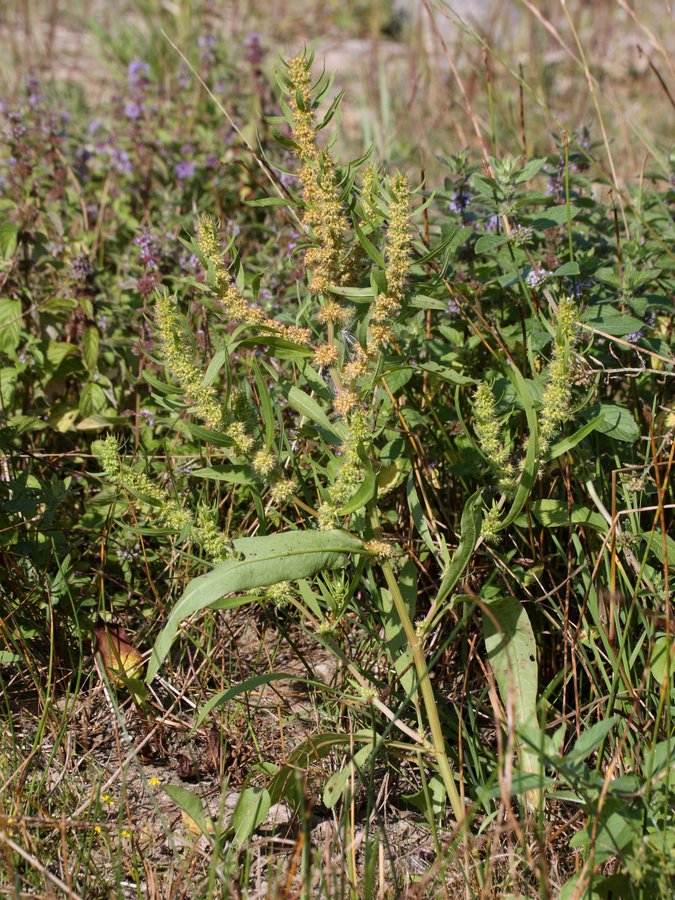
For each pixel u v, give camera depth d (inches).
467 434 97.2
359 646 108.4
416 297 89.8
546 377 101.3
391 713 92.3
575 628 102.4
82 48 342.0
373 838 92.8
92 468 132.6
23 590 111.2
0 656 106.6
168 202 168.1
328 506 90.4
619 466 106.3
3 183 183.9
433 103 285.7
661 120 284.7
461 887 87.3
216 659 113.2
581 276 120.4
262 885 87.4
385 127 238.4
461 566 87.9
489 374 109.7
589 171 155.8
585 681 104.1
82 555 118.0
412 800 93.6
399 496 117.8
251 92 220.8
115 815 94.7
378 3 393.7
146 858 89.6
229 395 86.8
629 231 132.7
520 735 79.9
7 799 91.0
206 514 92.4
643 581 100.0
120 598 117.0
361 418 85.4
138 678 107.4
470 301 121.4
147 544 121.0
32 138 186.9
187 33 323.9
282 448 96.3
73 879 85.4
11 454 122.0
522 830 88.0
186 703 108.0
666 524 109.8
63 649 110.8
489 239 114.8
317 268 89.7
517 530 105.0
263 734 103.8
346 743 98.2
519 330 115.4
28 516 111.6
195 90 218.2
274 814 96.3
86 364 134.0
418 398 121.3
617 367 115.6
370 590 99.3
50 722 103.7
